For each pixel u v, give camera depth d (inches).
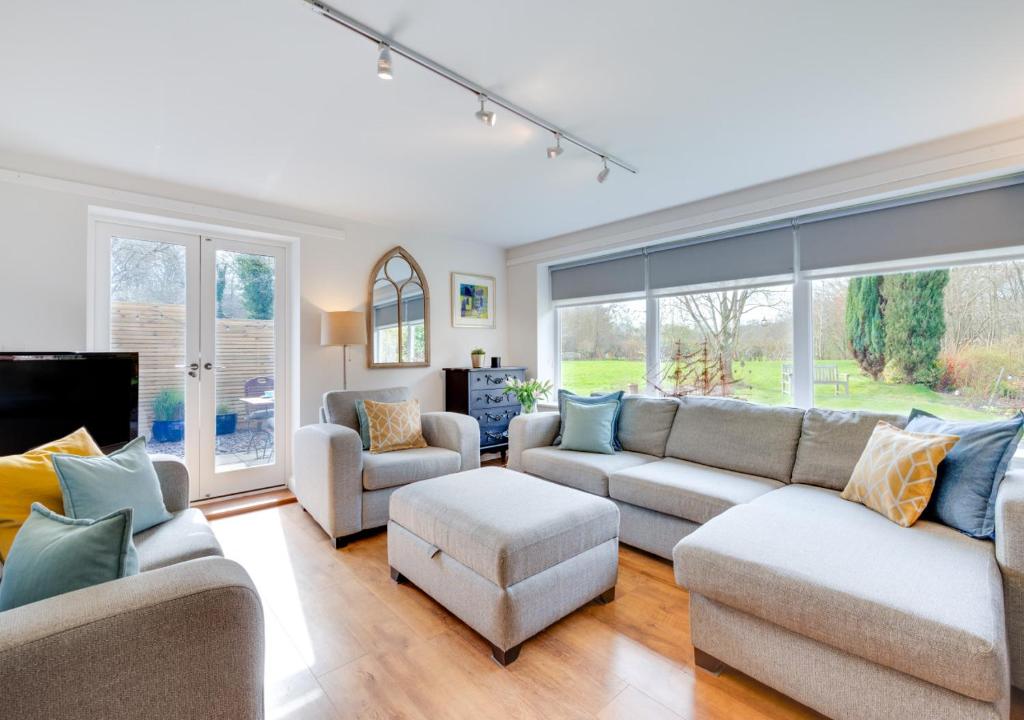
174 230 126.9
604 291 169.5
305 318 142.4
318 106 82.4
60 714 29.9
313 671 62.9
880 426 82.4
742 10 59.6
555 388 189.0
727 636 59.7
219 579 36.9
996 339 97.8
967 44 66.0
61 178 104.5
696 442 110.4
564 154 102.8
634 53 68.3
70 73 71.7
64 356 83.0
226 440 135.9
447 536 72.2
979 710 42.5
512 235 175.5
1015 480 61.5
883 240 109.8
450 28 62.7
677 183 121.1
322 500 105.9
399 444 122.9
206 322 132.0
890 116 87.0
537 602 66.5
